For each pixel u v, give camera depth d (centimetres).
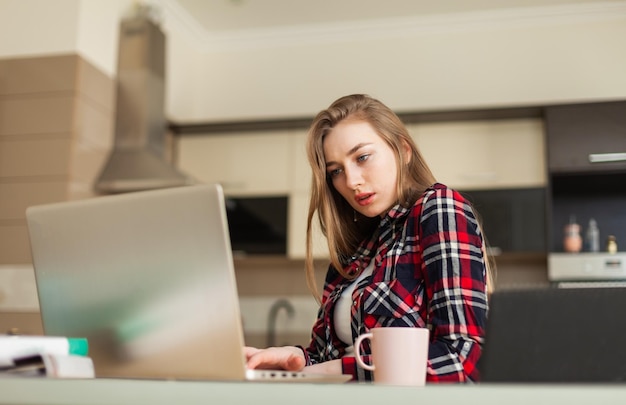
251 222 405
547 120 368
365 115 144
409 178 145
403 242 128
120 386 77
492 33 418
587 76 402
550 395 67
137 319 97
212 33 454
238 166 414
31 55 347
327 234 152
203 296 92
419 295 124
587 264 352
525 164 374
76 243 101
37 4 351
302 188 403
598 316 75
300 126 409
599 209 391
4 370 88
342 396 71
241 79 452
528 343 75
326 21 435
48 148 336
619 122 361
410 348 92
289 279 433
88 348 101
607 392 66
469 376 105
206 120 426
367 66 433
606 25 404
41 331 322
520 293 76
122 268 98
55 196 331
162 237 94
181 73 437
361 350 126
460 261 116
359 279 141
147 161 357
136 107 369
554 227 394
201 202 91
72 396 78
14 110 344
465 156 381
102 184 349
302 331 423
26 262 329
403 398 69
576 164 361
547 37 411
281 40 449
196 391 75
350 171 142
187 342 94
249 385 74
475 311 112
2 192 338
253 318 432
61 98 340
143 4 388
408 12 420
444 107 402
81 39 346
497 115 378
